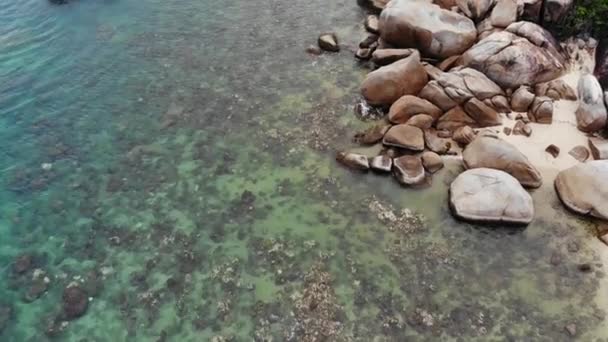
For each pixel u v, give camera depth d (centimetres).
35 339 1141
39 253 1321
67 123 1709
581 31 1758
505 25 1766
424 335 1112
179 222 1375
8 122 1719
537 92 1616
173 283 1232
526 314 1138
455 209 1323
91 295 1218
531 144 1485
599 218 1299
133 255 1302
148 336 1137
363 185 1440
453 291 1188
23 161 1579
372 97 1641
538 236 1286
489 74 1630
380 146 1541
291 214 1377
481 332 1112
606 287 1173
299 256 1273
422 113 1559
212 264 1267
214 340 1120
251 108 1719
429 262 1247
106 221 1391
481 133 1504
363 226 1335
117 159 1573
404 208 1370
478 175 1359
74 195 1468
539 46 1667
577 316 1128
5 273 1276
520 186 1344
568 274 1204
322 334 1118
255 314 1161
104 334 1145
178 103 1762
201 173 1509
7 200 1461
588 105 1506
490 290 1186
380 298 1180
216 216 1384
